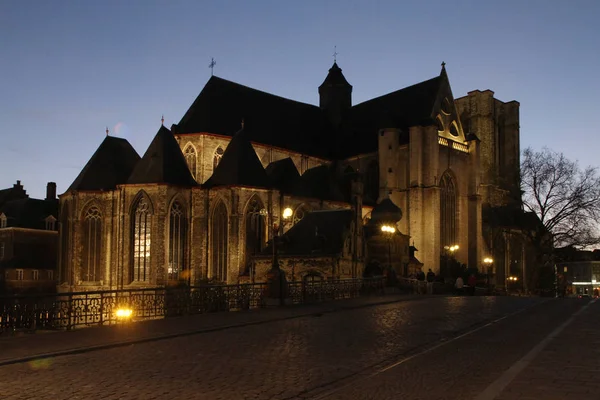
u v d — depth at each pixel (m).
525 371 12.68
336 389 11.45
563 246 76.75
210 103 72.56
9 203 92.88
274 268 31.83
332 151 84.69
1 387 11.74
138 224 61.03
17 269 85.44
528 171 77.81
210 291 28.95
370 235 60.59
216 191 62.97
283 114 81.62
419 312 26.91
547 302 34.03
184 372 13.18
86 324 22.83
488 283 73.75
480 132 106.50
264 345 17.00
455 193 79.38
